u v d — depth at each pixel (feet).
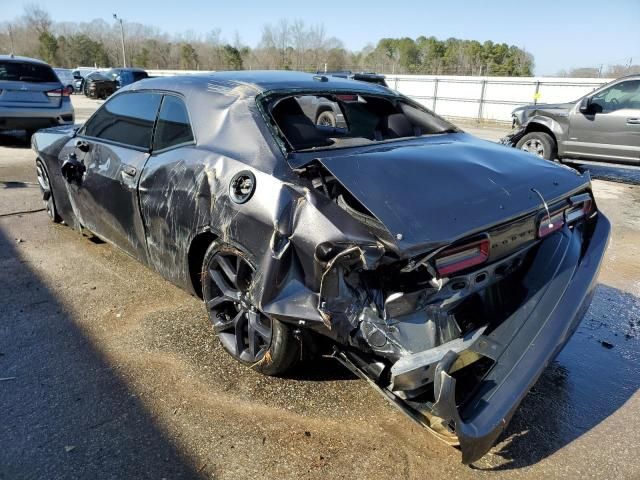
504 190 7.88
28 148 31.60
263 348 8.59
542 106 30.12
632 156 26.50
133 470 6.91
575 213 9.31
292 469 7.03
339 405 8.36
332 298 6.91
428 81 75.41
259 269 7.57
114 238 12.31
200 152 9.16
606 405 8.71
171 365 9.27
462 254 6.91
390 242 6.52
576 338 10.99
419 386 6.73
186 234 9.34
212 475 6.88
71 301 11.62
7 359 9.33
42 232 16.05
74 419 7.83
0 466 6.91
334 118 11.07
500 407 6.67
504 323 7.81
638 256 16.26
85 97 82.43
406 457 7.32
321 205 7.24
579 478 7.07
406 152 8.80
